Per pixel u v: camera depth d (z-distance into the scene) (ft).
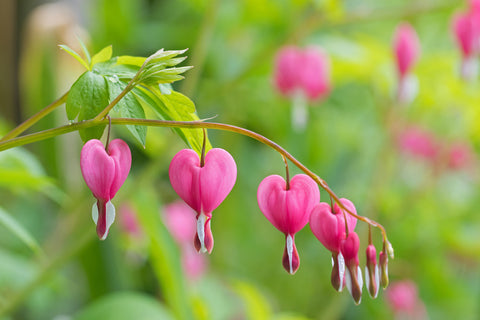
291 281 4.48
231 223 4.33
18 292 2.55
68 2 3.62
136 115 1.79
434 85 3.99
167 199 4.05
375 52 3.69
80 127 1.76
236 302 3.66
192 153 1.78
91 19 4.09
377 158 4.38
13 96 3.88
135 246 3.44
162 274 2.70
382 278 1.77
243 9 4.08
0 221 2.10
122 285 3.24
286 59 3.21
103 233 1.73
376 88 3.88
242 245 4.50
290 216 1.79
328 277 4.44
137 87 1.82
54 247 3.03
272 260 4.51
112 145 1.75
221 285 3.75
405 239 4.77
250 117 4.32
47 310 3.38
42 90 3.07
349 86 4.96
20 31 3.69
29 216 3.78
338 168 4.67
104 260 3.15
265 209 1.81
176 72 1.75
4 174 2.28
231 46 4.44
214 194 1.76
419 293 4.79
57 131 1.76
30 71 3.08
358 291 1.76
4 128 3.17
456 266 5.07
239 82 3.22
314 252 4.50
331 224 1.77
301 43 3.61
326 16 3.20
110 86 1.80
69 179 3.15
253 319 3.11
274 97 4.04
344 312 4.52
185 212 3.48
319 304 4.38
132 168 4.57
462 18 2.93
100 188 1.73
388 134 3.99
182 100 1.81
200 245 1.76
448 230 4.79
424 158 4.58
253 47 4.42
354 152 4.75
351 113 4.91
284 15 4.02
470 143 4.82
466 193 5.30
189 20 4.89
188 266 3.42
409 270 4.69
